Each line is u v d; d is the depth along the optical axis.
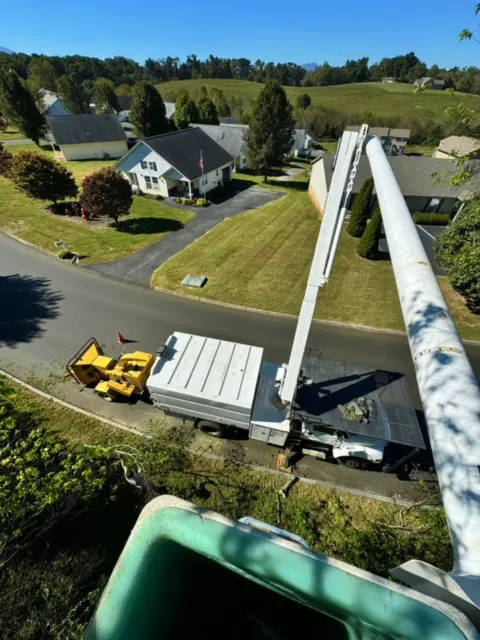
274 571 1.18
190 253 20.20
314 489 8.61
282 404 8.50
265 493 8.46
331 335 14.09
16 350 12.82
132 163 29.64
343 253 20.70
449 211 27.23
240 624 1.41
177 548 1.38
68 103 61.47
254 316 15.11
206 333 14.03
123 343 13.31
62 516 6.68
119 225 23.70
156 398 9.20
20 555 6.21
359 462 8.80
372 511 8.17
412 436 7.71
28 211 25.47
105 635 1.21
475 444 2.89
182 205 28.36
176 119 50.97
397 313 15.46
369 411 8.09
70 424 9.95
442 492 2.88
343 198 5.23
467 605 1.52
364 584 1.10
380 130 53.06
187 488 8.42
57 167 23.98
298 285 17.36
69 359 12.48
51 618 4.71
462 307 15.62
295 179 39.22
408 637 0.99
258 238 22.41
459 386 3.30
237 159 40.59
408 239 4.80
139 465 7.94
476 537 2.42
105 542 7.01
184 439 9.68
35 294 16.20
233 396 8.48
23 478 5.64
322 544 7.44
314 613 1.42
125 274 18.00
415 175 27.17
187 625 1.37
